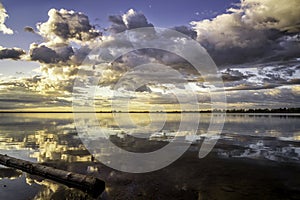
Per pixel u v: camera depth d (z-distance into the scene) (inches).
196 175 259.4
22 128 925.8
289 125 1055.0
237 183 230.4
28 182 239.3
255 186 221.1
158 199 192.4
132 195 201.3
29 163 286.4
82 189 217.8
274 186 220.7
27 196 200.1
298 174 259.1
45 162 322.7
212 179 243.6
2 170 286.0
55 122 1454.2
